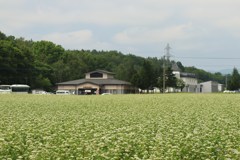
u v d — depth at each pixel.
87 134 18.48
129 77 145.25
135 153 14.35
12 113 32.47
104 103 46.59
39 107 40.06
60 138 17.31
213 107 37.88
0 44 125.94
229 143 15.16
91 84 124.44
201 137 17.00
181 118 26.80
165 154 13.86
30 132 19.48
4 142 15.77
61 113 32.69
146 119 26.56
